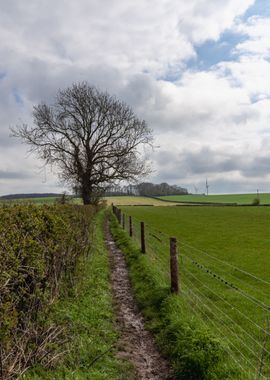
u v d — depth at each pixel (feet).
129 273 50.62
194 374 22.25
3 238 20.22
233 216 167.63
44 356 20.70
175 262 36.06
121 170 175.63
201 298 40.01
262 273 53.06
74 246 40.52
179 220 154.20
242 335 29.14
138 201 433.07
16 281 20.06
